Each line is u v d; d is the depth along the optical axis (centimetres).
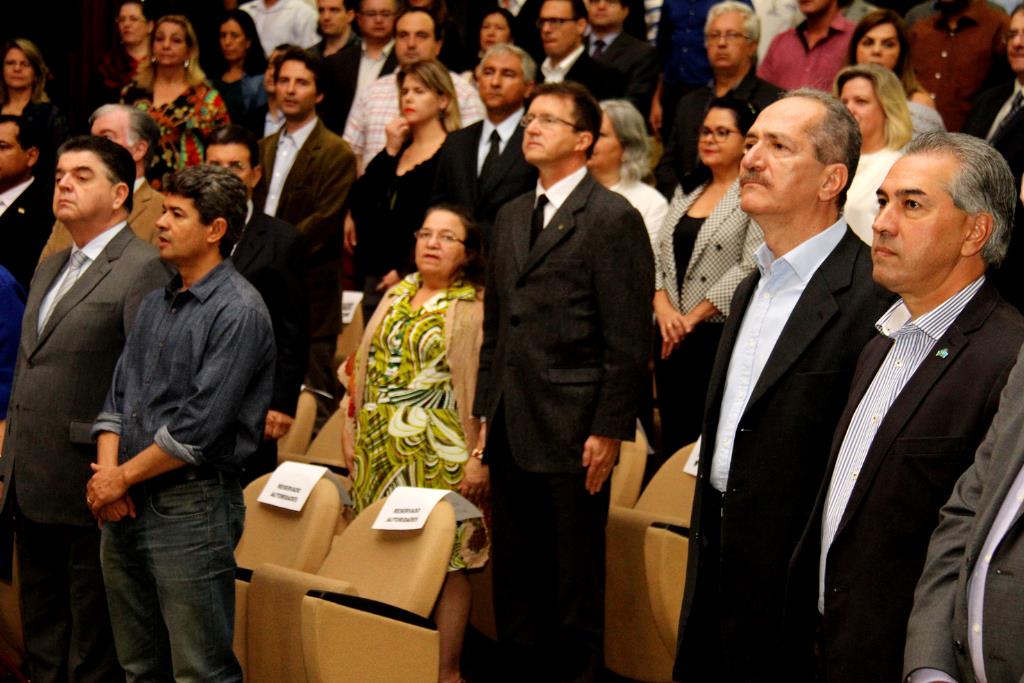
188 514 331
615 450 366
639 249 369
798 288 283
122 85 723
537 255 372
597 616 370
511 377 374
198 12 755
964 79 551
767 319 287
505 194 507
